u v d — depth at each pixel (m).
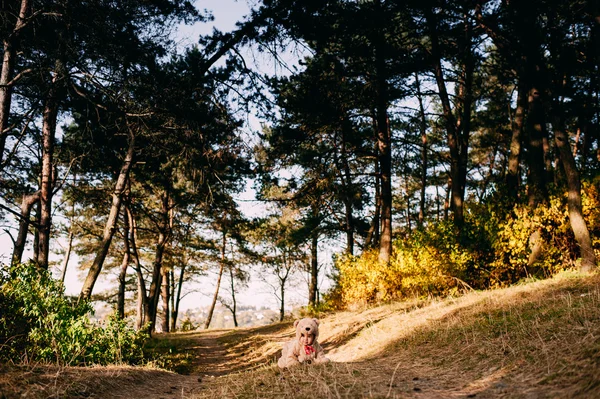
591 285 8.04
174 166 15.30
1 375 4.95
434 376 5.47
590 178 11.91
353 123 18.92
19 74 10.65
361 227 27.05
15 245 12.30
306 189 18.94
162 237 25.31
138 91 11.65
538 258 11.87
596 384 3.46
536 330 5.82
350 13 14.41
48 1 10.40
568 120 22.16
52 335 7.44
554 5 12.49
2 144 10.31
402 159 25.34
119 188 12.99
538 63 11.99
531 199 12.66
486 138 28.92
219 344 19.50
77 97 12.49
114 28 10.84
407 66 15.77
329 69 15.81
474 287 13.35
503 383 4.45
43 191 12.74
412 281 14.20
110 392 5.70
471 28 16.31
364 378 5.27
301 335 7.09
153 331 22.47
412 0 14.05
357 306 17.31
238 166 14.02
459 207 15.96
